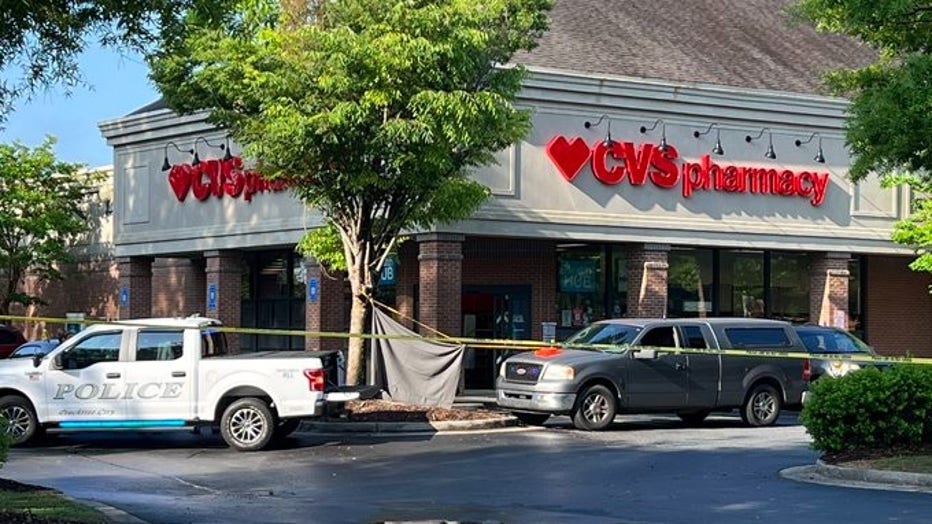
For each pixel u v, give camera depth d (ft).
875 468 49.01
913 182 94.12
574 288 99.19
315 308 95.50
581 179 91.86
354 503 43.50
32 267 133.28
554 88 90.43
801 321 105.19
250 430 60.29
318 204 73.97
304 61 67.36
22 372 61.21
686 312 100.27
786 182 100.48
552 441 64.49
